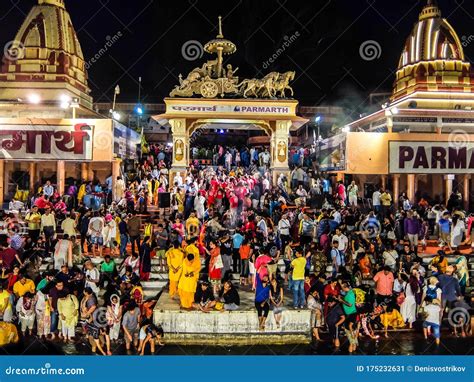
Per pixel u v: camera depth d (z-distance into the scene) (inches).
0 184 827.4
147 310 488.1
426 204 805.9
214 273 548.4
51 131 786.8
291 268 512.7
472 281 620.4
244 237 608.4
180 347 469.7
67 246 574.6
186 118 938.1
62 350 450.0
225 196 811.4
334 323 467.5
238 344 483.2
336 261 571.5
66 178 920.3
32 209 649.6
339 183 867.4
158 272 608.1
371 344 476.1
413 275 520.4
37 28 1026.1
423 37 1049.5
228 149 1387.8
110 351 450.9
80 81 1101.1
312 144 1316.4
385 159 802.8
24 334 490.0
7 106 948.0
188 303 495.5
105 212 667.4
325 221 644.7
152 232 636.1
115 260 623.5
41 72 1005.8
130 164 1093.1
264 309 482.0
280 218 692.7
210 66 957.8
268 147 1481.3
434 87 997.8
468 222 694.5
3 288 509.0
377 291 525.7
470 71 1031.6
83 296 499.8
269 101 940.0
